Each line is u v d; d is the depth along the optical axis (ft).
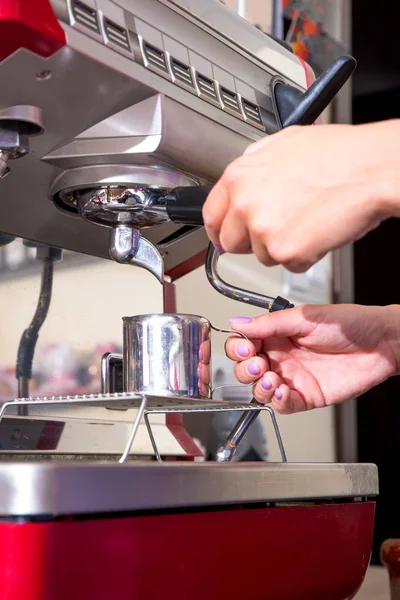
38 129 2.02
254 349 2.43
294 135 1.48
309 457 5.46
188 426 4.25
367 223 1.40
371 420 7.15
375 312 2.64
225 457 2.37
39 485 1.49
